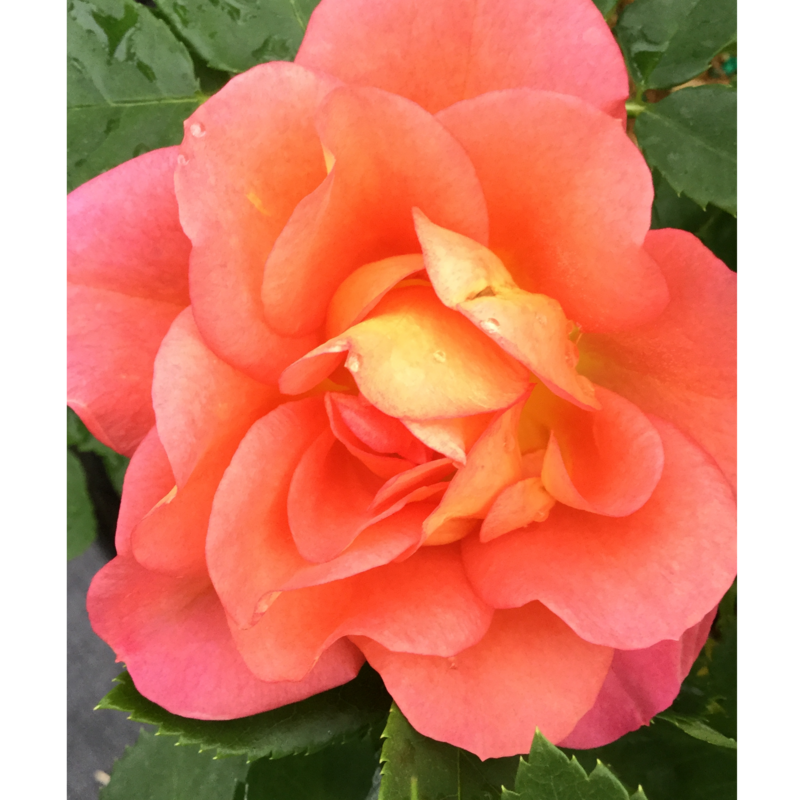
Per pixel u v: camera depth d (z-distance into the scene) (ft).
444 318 0.52
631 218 0.51
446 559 0.57
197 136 0.50
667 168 0.68
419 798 0.59
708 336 0.55
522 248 0.55
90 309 0.56
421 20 0.56
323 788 0.67
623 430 0.54
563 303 0.55
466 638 0.55
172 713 0.59
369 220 0.54
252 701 0.58
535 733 0.55
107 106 0.67
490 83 0.57
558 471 0.53
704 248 0.54
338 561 0.51
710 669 0.66
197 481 0.52
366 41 0.56
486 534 0.55
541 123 0.51
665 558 0.54
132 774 0.65
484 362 0.52
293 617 0.55
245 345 0.51
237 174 0.51
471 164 0.51
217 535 0.50
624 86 0.56
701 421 0.57
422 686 0.57
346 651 0.59
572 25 0.56
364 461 0.54
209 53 0.69
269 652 0.54
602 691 0.60
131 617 0.58
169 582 0.58
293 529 0.51
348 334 0.50
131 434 0.57
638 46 0.69
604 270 0.53
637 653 0.59
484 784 0.59
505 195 0.53
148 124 0.68
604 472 0.55
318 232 0.51
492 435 0.51
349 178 0.52
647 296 0.52
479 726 0.57
